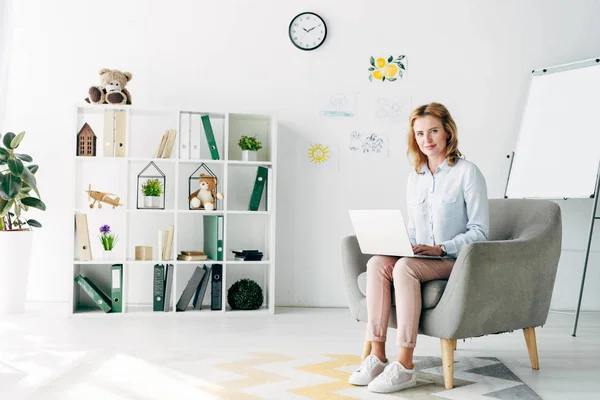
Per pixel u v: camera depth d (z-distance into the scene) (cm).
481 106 433
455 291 222
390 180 429
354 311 259
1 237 365
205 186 392
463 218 246
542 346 307
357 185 427
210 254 392
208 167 418
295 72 425
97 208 377
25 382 222
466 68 433
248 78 423
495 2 433
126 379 228
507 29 434
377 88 429
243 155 398
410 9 431
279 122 424
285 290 423
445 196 246
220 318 370
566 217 432
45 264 409
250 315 382
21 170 357
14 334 310
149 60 418
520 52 434
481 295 224
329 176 425
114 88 382
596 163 376
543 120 412
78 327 331
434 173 250
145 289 412
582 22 435
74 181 371
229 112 389
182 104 419
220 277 387
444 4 432
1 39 345
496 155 433
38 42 412
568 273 431
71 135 411
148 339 303
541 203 262
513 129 433
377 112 428
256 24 424
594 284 430
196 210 382
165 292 380
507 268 232
